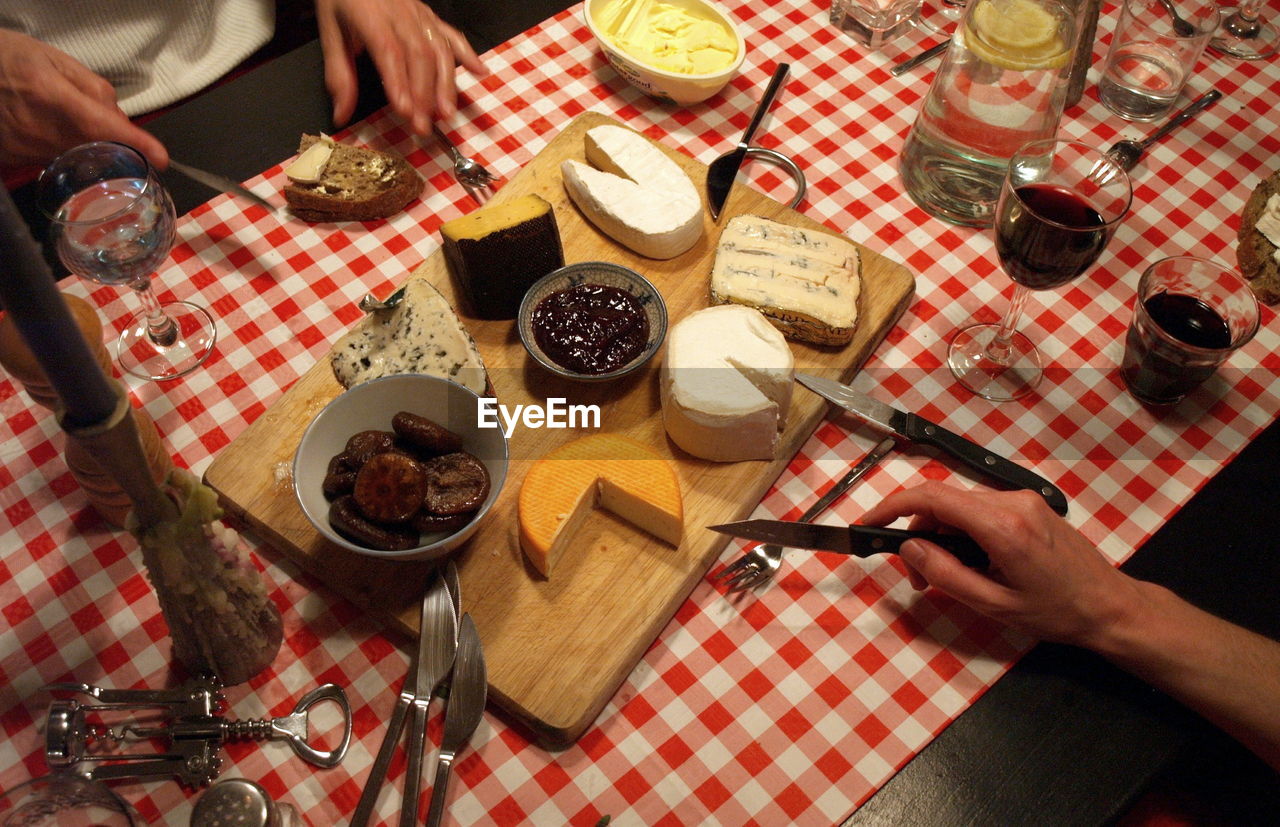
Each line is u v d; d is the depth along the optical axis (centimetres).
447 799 129
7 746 130
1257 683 128
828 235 174
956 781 129
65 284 173
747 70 212
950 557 134
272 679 137
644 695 138
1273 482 156
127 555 146
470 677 131
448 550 135
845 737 134
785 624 144
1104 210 149
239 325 172
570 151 192
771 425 148
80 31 218
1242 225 181
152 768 125
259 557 149
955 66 172
